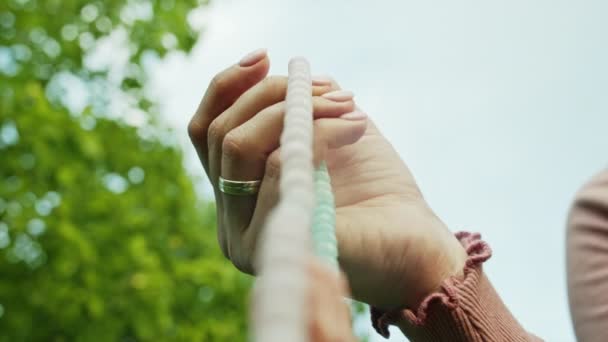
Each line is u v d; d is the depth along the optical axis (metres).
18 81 5.45
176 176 6.63
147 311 5.66
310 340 0.37
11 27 5.85
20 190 5.35
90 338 5.49
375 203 1.09
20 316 5.39
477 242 1.11
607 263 0.80
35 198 5.41
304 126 0.50
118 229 5.73
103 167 6.11
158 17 6.19
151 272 5.68
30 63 5.90
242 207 1.00
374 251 1.03
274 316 0.27
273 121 0.97
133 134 6.35
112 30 6.13
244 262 1.02
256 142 0.96
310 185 0.40
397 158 1.16
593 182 0.86
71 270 5.38
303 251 0.31
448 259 1.07
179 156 6.69
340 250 1.02
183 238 6.75
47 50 6.02
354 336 0.40
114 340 5.55
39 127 5.19
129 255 5.63
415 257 1.04
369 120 1.21
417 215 1.08
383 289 1.06
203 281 6.36
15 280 5.44
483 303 1.05
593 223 0.83
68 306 5.42
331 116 0.98
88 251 5.34
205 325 6.41
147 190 6.46
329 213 0.61
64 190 5.56
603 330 0.78
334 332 0.37
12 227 5.30
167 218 6.63
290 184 0.39
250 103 1.00
